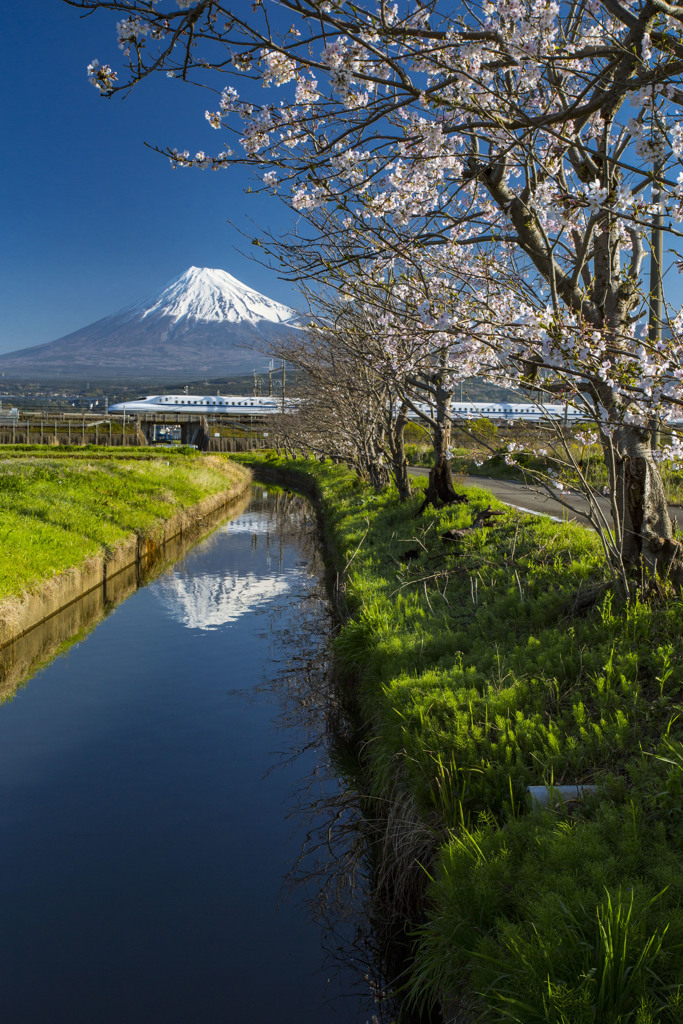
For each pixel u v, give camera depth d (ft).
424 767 16.63
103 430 297.74
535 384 17.25
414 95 13.20
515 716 17.39
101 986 14.94
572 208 13.42
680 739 14.75
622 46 12.59
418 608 29.25
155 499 83.46
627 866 11.09
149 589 54.08
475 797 15.34
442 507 46.85
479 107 13.00
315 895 18.04
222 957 15.98
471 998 10.79
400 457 55.98
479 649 23.34
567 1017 8.63
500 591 28.14
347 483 94.27
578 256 16.53
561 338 14.19
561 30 14.48
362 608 30.94
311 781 24.06
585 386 16.94
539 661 20.06
